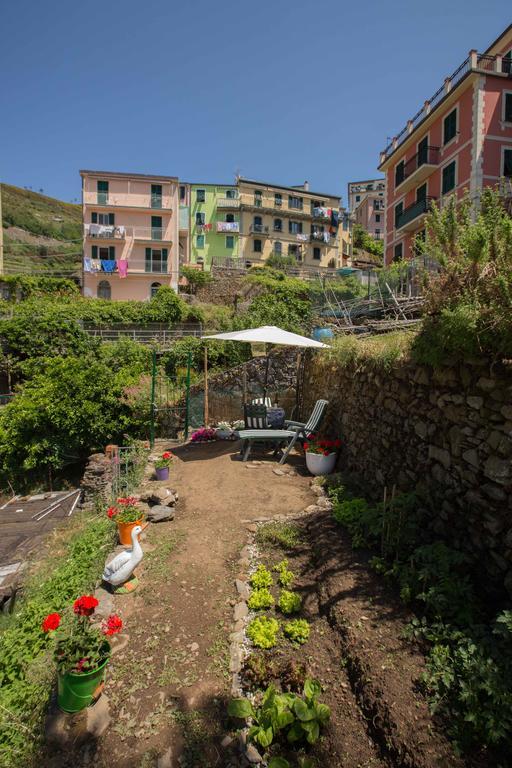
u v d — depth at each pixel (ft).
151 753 7.60
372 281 66.59
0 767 7.79
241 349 56.54
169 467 23.50
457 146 61.21
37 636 12.20
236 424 33.42
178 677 9.18
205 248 131.75
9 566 21.91
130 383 41.73
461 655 7.90
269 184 136.36
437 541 11.27
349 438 20.83
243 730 8.00
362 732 7.66
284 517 16.66
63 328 59.57
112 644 10.12
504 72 58.08
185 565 13.46
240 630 10.55
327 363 25.85
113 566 12.16
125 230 101.45
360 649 9.04
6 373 57.98
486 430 10.50
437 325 11.75
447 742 6.88
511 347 9.48
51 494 35.24
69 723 8.14
